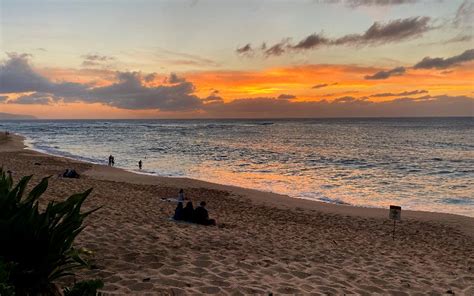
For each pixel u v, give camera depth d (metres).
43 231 3.90
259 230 11.84
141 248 7.53
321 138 94.50
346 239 11.73
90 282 3.51
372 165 40.88
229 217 14.57
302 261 8.15
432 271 8.54
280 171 35.38
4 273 3.09
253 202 19.52
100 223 9.39
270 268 7.26
